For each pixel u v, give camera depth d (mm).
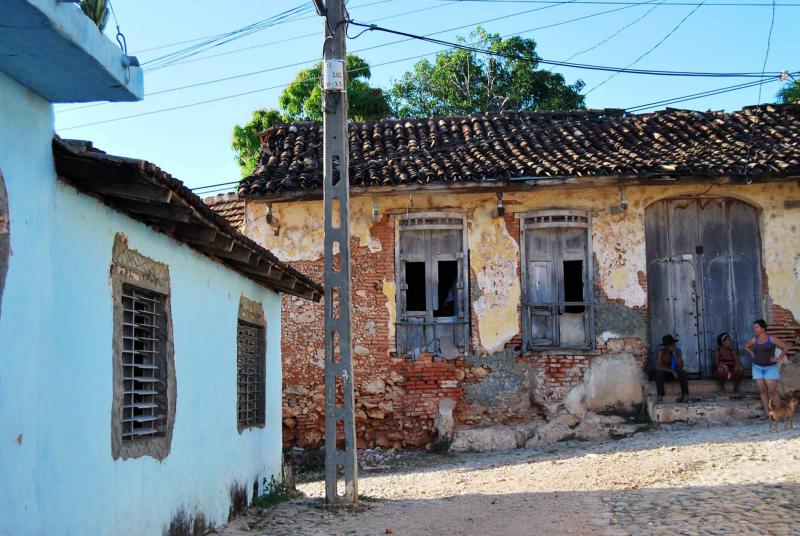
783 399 16453
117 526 6500
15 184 5113
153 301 7684
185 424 8242
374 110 28250
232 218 18703
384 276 16906
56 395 5590
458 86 30953
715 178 16359
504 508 9984
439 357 16781
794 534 7750
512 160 16922
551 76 31031
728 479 10609
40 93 5449
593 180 16312
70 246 5855
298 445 16672
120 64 5414
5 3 4430
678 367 16250
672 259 17297
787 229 16922
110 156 5730
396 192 16516
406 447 16578
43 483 5375
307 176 16562
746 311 17172
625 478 11555
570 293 17109
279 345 13047
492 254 16938
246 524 9562
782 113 19141
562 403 16578
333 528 9297
